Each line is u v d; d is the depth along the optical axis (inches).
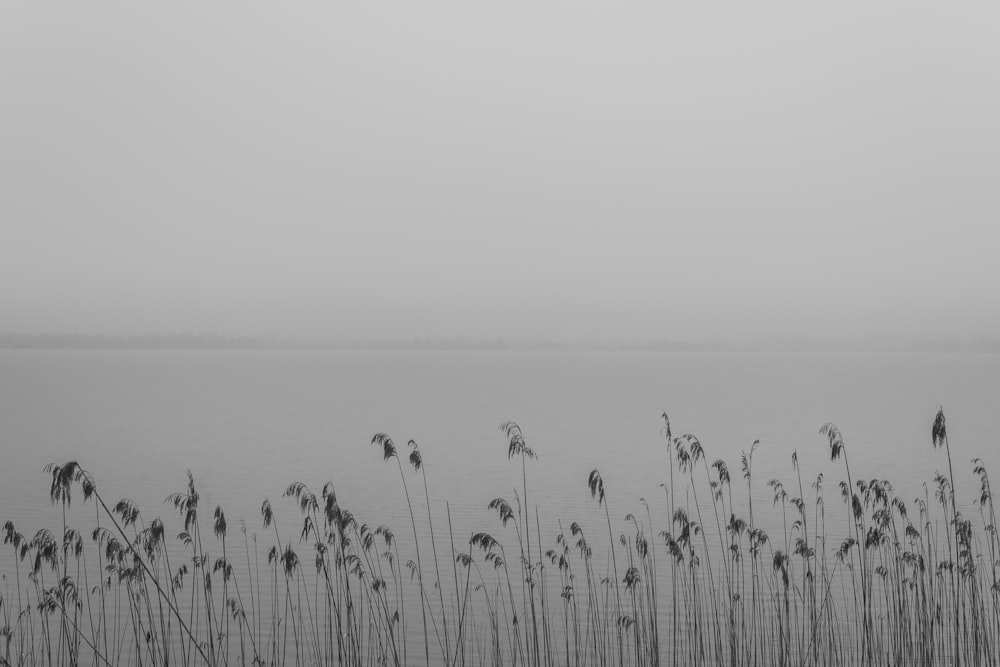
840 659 713.0
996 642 688.4
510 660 786.8
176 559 1176.2
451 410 4734.3
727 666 727.7
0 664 689.0
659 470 2233.0
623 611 906.1
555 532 1379.2
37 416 4205.2
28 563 1128.8
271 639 796.6
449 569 1119.6
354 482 2065.7
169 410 4677.7
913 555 701.3
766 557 1112.2
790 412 4350.4
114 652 775.1
